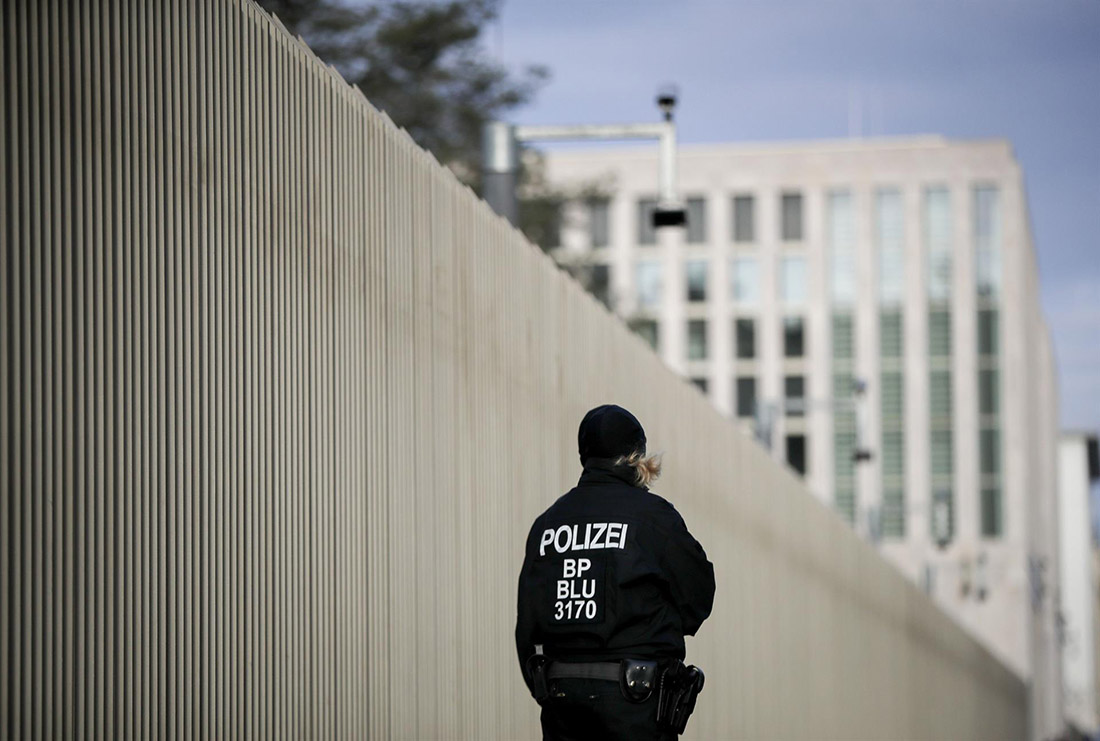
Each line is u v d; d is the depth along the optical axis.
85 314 5.46
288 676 7.08
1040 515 104.81
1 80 5.01
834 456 89.56
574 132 16.08
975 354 89.19
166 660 5.98
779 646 21.11
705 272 91.06
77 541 5.36
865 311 89.94
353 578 7.89
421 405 9.03
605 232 91.56
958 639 47.69
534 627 6.30
